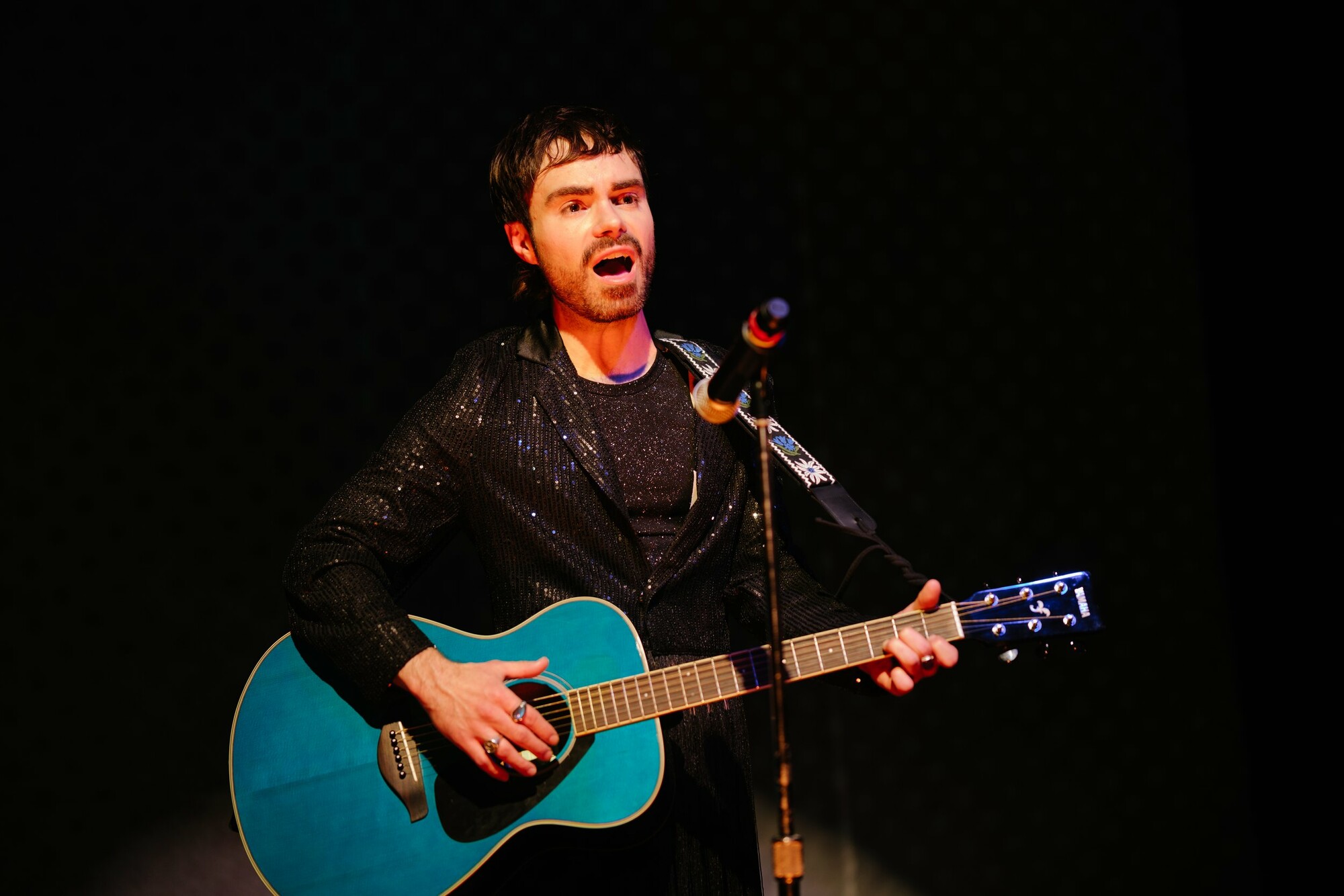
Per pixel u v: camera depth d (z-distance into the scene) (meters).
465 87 4.82
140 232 4.43
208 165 4.52
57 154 4.36
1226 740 5.34
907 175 5.44
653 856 2.64
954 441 5.36
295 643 2.81
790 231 5.28
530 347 2.96
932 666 2.65
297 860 2.63
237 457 4.45
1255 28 5.25
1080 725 5.30
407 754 2.71
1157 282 5.53
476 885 2.63
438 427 2.82
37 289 4.31
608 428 2.89
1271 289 5.28
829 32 5.42
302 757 2.71
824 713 5.10
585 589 2.78
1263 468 5.32
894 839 5.07
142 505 4.34
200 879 4.21
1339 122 5.02
